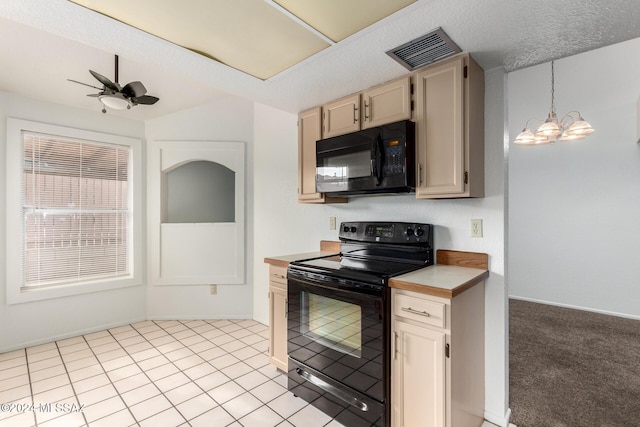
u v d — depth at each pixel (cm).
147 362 262
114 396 214
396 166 187
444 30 155
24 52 230
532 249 450
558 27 152
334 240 276
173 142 362
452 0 132
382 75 202
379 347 165
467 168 173
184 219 378
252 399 211
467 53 174
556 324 358
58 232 319
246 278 365
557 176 429
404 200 229
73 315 320
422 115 188
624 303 386
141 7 141
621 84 385
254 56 182
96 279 338
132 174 360
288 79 210
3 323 285
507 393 192
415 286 154
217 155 363
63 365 258
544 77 435
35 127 301
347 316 181
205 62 190
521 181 457
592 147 405
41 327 303
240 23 152
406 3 136
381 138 194
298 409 200
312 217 295
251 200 364
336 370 187
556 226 431
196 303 366
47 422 187
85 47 227
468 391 168
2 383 230
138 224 361
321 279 192
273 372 246
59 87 283
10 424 185
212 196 381
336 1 136
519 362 266
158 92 311
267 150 341
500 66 191
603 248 399
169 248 365
